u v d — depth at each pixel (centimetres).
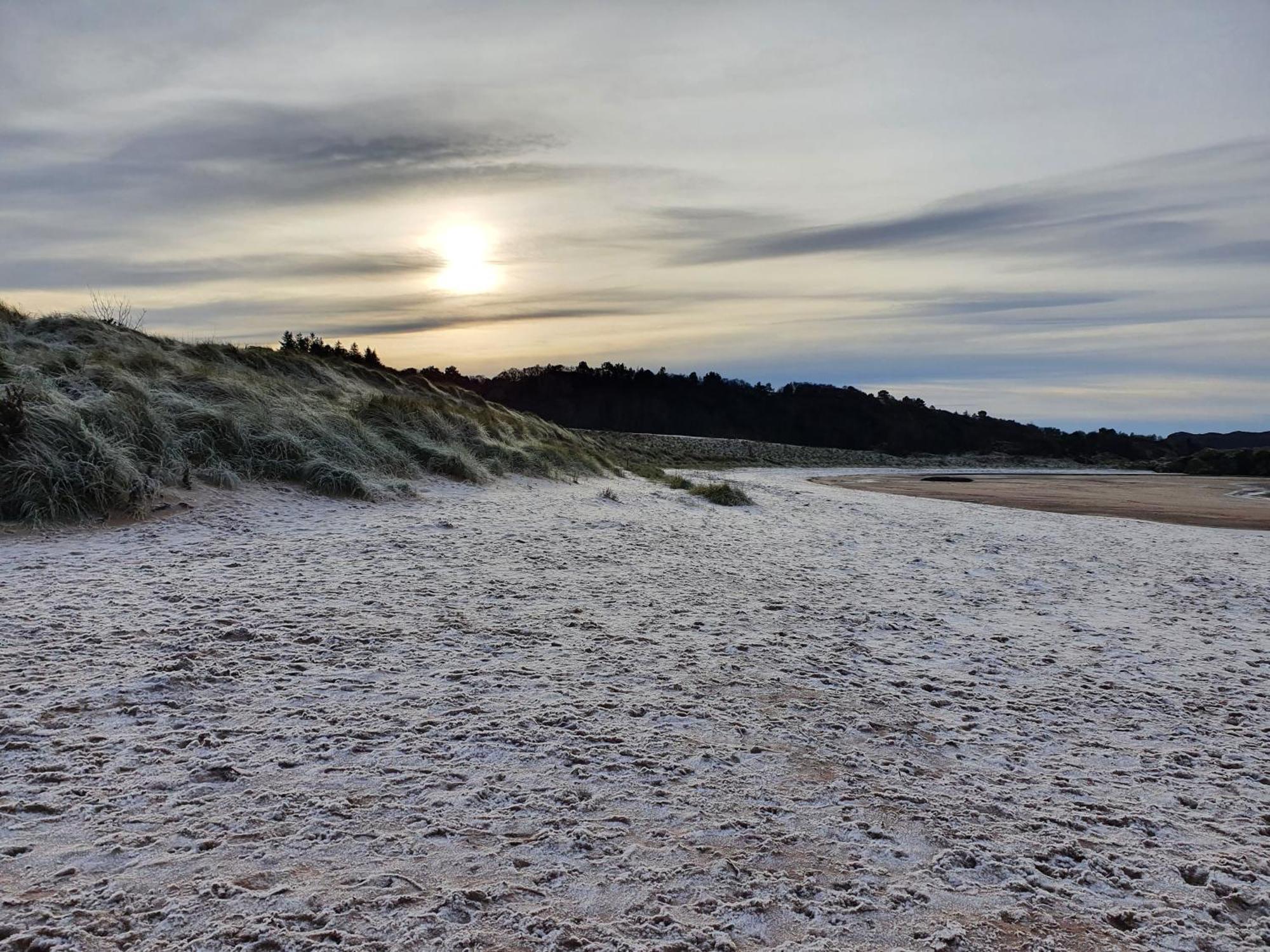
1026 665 535
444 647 472
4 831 253
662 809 299
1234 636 663
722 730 380
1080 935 242
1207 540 1373
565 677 436
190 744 324
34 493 743
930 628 617
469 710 379
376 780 305
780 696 434
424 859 254
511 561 734
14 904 217
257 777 301
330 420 1245
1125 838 307
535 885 245
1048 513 1920
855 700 438
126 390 1017
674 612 599
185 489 887
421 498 1089
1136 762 386
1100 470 7094
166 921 215
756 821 295
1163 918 254
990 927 241
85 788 284
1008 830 305
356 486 1026
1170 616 730
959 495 2653
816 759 356
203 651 432
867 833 293
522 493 1273
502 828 277
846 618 621
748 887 252
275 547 723
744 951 221
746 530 1128
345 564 671
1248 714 465
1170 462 6241
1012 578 887
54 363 1073
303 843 259
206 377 1209
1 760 299
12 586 541
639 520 1101
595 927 226
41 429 816
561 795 304
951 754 377
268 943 208
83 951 200
